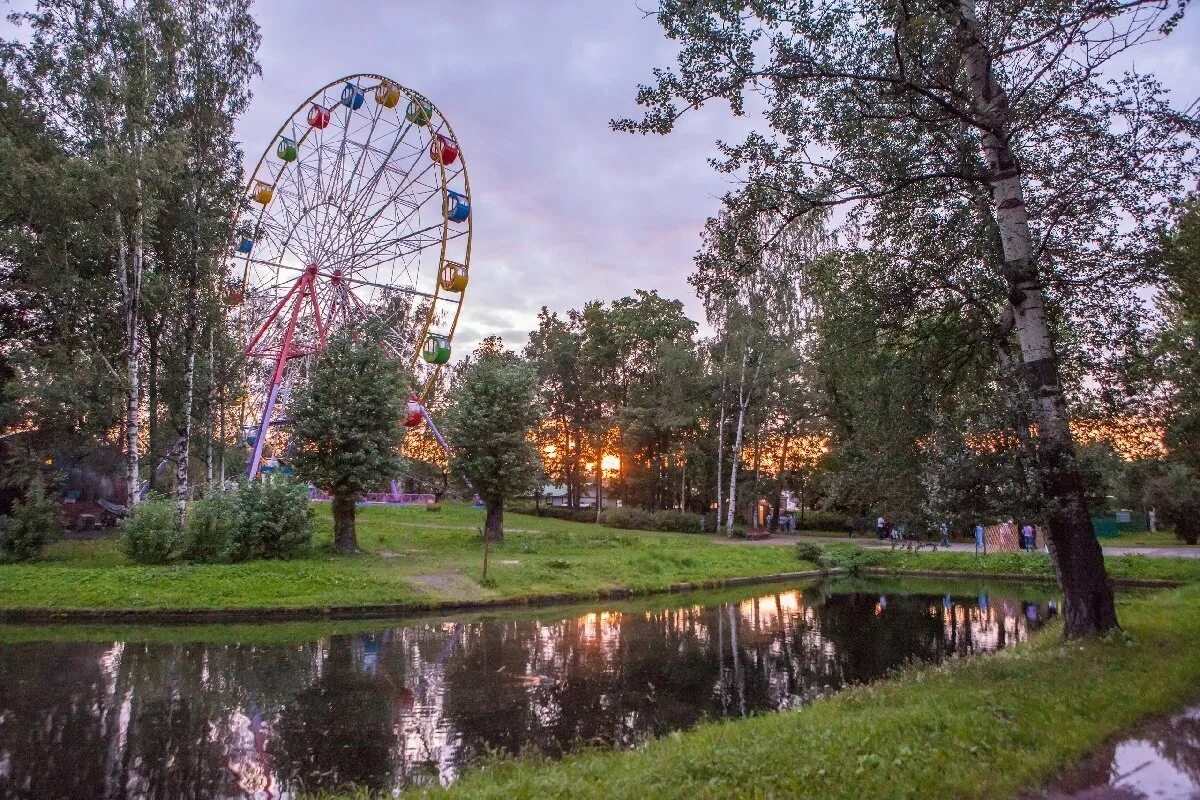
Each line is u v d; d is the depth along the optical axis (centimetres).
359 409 2786
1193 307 1295
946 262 1255
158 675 1391
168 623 1947
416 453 6512
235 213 3378
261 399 4022
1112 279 1165
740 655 1623
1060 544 1144
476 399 3528
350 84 3916
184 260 3164
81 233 2798
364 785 838
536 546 3400
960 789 528
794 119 1170
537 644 1725
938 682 932
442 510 4778
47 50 2733
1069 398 1293
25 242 2714
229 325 3603
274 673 1413
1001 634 1908
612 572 2855
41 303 3130
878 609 2381
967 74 1188
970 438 1077
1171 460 2689
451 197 3812
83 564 2375
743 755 640
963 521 1059
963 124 1233
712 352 5038
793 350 4422
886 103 1190
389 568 2497
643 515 5147
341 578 2278
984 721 679
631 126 1140
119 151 2700
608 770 717
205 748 986
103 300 3042
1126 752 609
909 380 1317
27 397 2642
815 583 3200
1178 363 1858
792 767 591
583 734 1055
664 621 2106
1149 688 777
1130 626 1195
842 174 1159
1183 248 1145
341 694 1263
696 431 5653
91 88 2656
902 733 669
